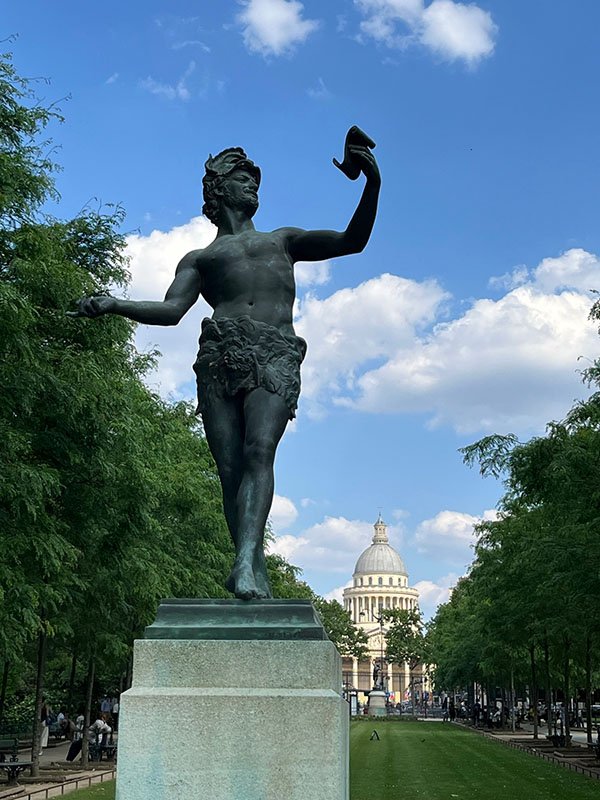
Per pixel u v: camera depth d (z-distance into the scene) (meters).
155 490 22.27
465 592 57.12
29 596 15.91
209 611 5.74
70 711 43.56
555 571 24.55
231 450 6.56
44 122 18.38
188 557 28.47
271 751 5.27
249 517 6.24
